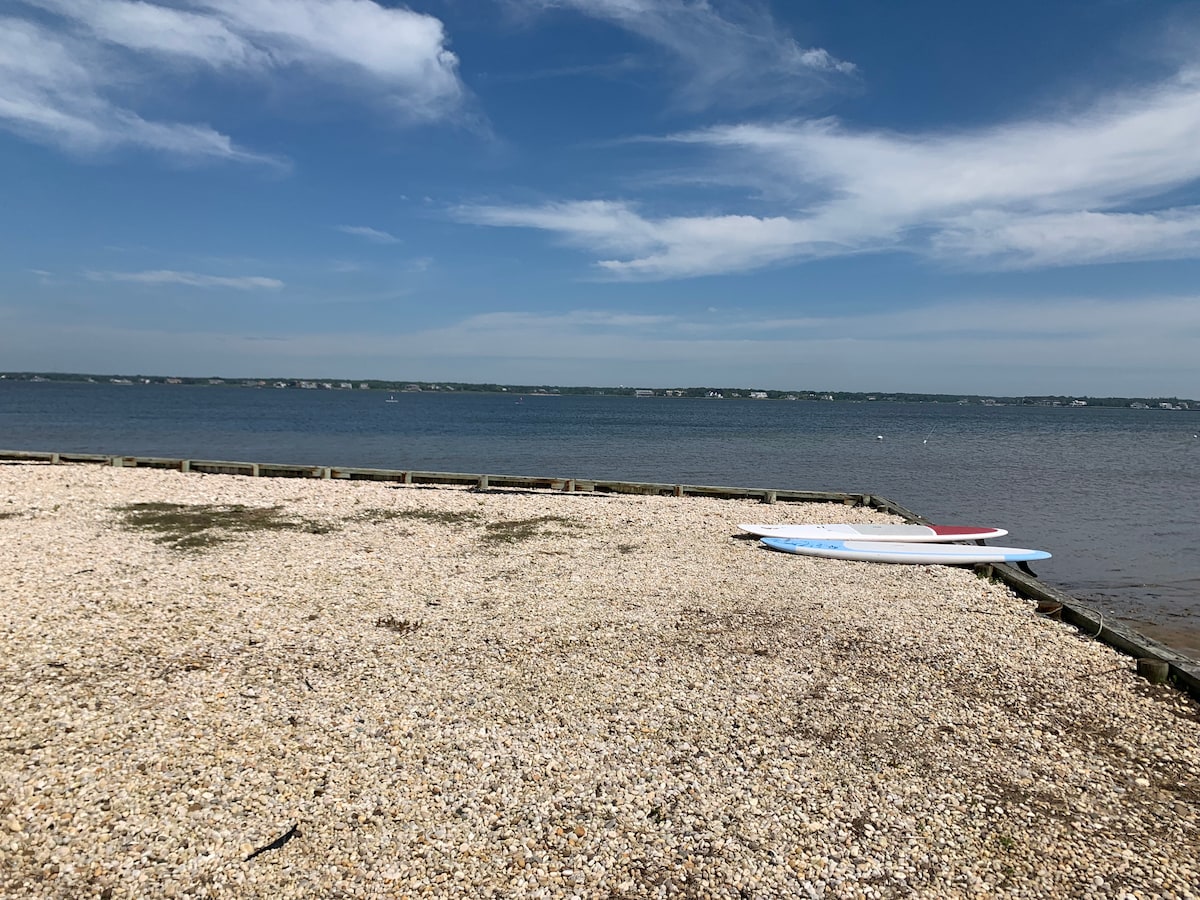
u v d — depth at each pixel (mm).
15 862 4477
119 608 9102
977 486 28250
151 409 84812
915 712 7117
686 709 6992
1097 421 122125
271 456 34094
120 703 6566
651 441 50156
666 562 12711
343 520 15586
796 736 6551
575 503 18375
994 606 10672
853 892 4594
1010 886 4691
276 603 9672
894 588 11500
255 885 4414
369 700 6910
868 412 159250
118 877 4410
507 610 9781
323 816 5105
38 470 20500
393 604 9867
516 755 6035
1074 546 17781
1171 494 26812
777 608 10234
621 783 5684
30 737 5887
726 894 4531
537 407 148500
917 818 5379
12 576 10250
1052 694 7652
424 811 5223
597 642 8688
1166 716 7211
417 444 43281
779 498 19906
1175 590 13984
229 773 5559
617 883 4582
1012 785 5879
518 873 4633
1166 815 5523
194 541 13141
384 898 4363
